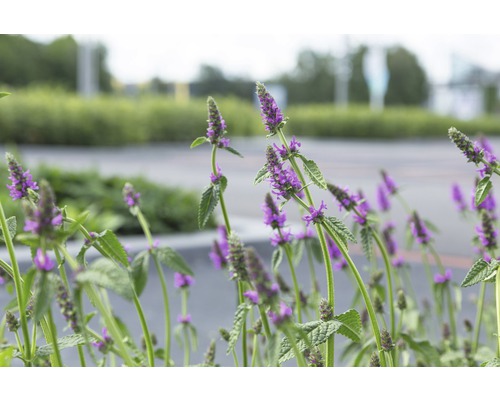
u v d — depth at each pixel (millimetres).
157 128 30234
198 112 31250
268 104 1929
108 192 8344
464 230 9750
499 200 11500
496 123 45219
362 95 64875
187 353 3092
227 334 2445
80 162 19562
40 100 26312
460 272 7062
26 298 1443
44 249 1324
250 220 8875
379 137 38812
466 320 3412
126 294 1278
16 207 6727
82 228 1676
